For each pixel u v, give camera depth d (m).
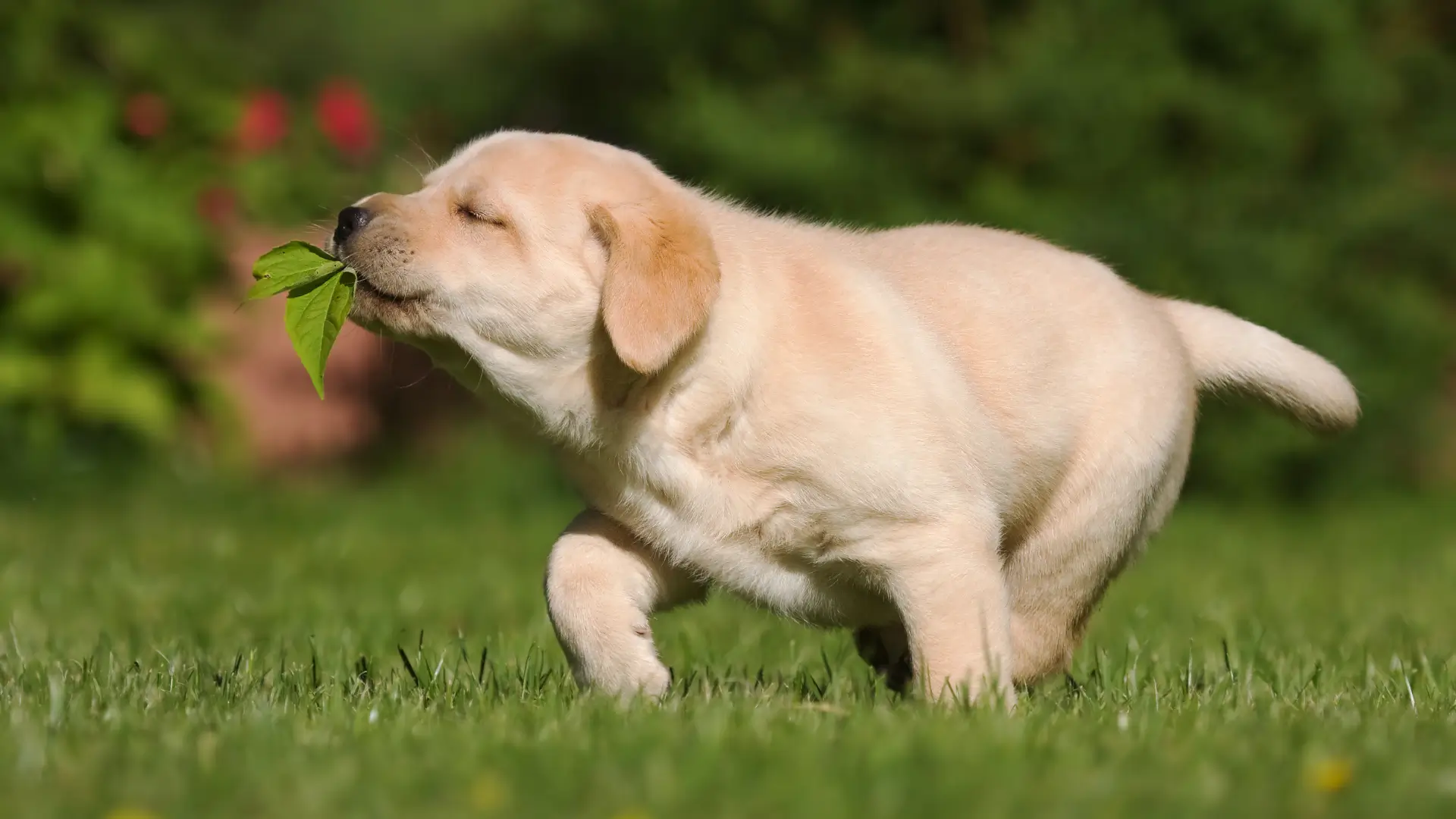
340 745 5.82
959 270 8.00
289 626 9.85
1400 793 5.25
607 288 6.91
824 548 7.28
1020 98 21.14
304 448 24.23
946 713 6.34
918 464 7.08
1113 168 21.53
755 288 7.19
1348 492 22.11
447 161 7.70
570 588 7.29
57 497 18.36
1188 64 21.80
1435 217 21.89
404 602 11.34
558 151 7.32
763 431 7.10
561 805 5.04
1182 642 9.98
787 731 6.07
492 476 23.14
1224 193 21.34
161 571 12.77
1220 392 9.16
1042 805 5.05
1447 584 13.68
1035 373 7.88
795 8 22.72
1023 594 8.33
